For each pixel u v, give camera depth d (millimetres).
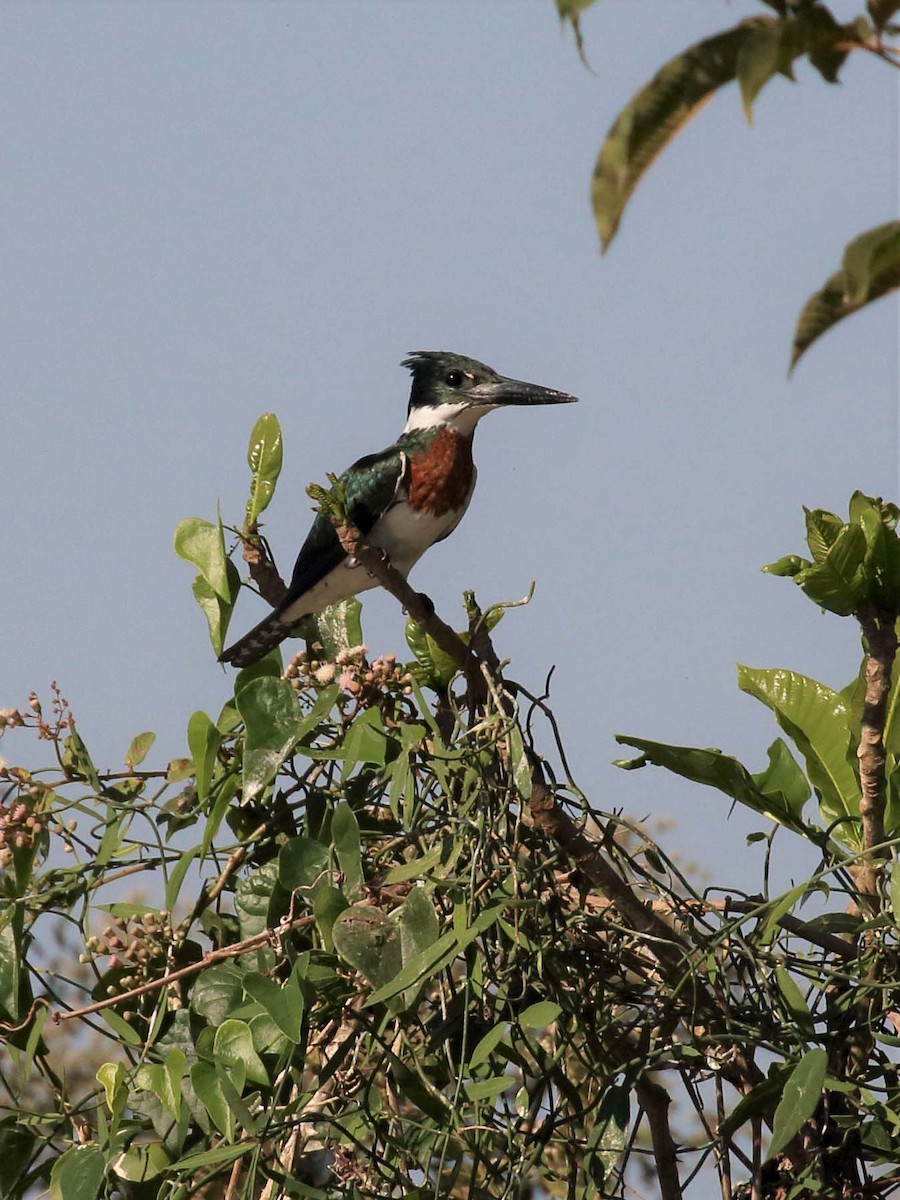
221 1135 6137
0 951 6629
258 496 7629
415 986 5656
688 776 6938
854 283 4102
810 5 3854
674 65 4160
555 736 6363
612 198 4363
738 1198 6473
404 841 6594
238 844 6934
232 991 6254
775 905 5816
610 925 6164
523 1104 6090
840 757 7410
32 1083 9547
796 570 6863
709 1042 5918
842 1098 6215
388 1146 6180
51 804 7000
